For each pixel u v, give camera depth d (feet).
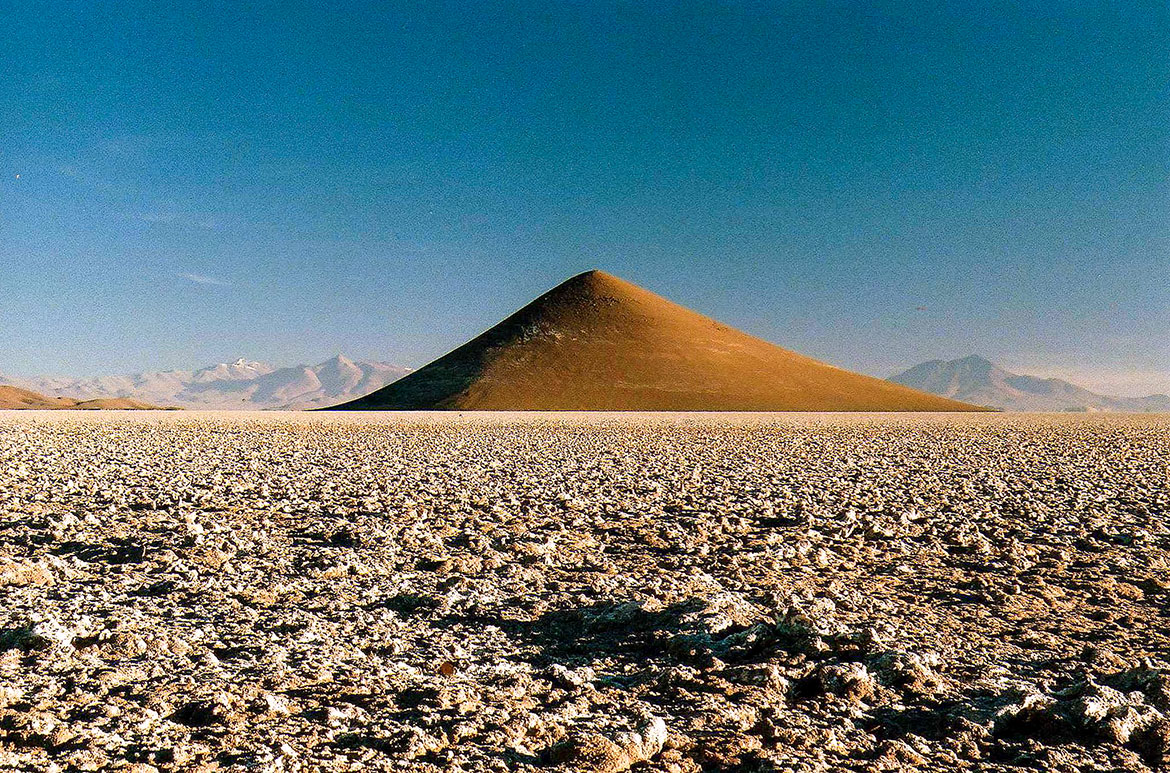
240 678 20.67
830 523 46.88
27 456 84.64
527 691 20.48
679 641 23.98
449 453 99.19
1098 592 32.09
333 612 27.66
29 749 16.31
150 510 49.06
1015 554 38.52
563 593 30.91
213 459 85.81
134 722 17.61
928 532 44.93
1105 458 97.96
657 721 17.65
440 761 16.20
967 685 20.84
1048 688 20.92
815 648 23.11
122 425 166.61
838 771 16.10
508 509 51.67
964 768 16.49
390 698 19.54
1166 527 46.70
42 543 39.27
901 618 27.86
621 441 129.80
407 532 41.75
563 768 16.10
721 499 57.26
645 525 46.16
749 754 16.92
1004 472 78.84
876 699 20.01
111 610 27.14
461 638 25.22
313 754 16.25
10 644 23.34
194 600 28.94
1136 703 19.02
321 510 49.93
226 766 15.60
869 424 222.28
